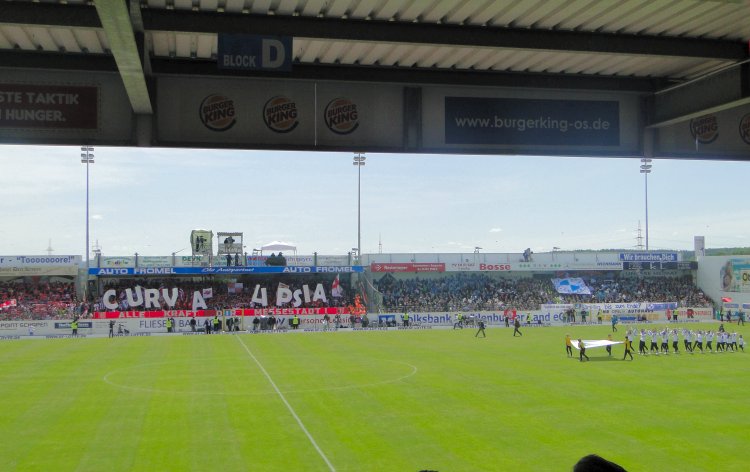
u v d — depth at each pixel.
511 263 93.38
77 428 25.28
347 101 15.67
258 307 83.25
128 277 85.69
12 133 14.37
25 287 83.25
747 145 17.33
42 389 34.28
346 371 40.12
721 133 17.17
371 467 19.92
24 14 12.23
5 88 14.38
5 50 14.29
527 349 52.53
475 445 22.34
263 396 31.69
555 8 12.55
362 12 12.96
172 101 15.00
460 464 20.17
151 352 52.72
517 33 13.71
